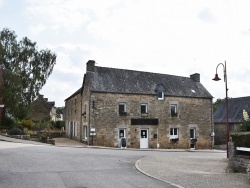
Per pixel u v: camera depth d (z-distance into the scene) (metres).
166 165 12.82
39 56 36.16
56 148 18.09
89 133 25.39
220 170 11.92
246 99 38.72
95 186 8.20
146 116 27.84
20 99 30.27
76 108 31.16
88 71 27.34
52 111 59.59
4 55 32.69
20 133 26.12
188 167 12.48
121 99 26.91
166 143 28.48
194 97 30.62
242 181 9.30
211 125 31.33
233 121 37.00
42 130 36.22
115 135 26.34
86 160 13.04
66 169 10.62
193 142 29.88
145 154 17.86
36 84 35.75
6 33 33.75
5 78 28.66
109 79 27.69
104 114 26.06
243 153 11.62
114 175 9.93
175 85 31.05
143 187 8.22
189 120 30.05
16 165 10.86
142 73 30.59
